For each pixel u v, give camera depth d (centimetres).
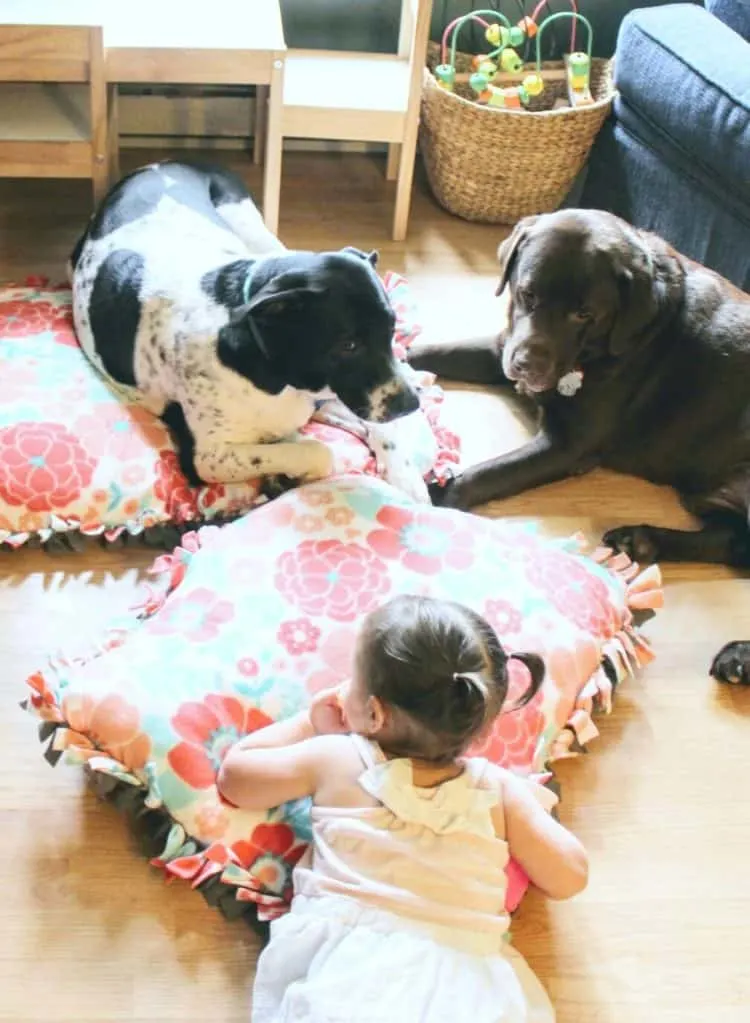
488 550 210
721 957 175
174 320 224
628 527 239
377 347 212
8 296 261
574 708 197
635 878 183
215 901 167
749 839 191
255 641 188
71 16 255
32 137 263
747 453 243
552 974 170
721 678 214
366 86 306
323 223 320
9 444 219
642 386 248
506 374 243
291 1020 142
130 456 225
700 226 289
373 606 196
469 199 323
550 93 338
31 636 204
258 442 230
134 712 174
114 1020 157
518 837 162
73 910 168
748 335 242
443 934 147
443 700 151
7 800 179
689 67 278
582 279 230
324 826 157
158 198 253
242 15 277
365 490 217
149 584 215
